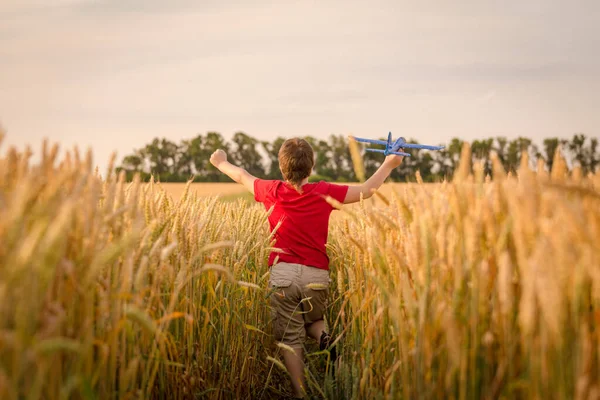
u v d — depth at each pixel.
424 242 1.86
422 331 1.83
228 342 3.14
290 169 3.44
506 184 1.78
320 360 3.65
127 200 2.45
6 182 1.71
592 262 1.39
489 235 1.72
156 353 2.17
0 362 1.36
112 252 1.59
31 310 1.38
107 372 1.89
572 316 1.43
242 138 59.78
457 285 1.69
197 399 2.75
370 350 2.55
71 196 1.65
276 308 3.50
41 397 1.55
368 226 2.63
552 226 1.49
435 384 1.81
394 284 2.29
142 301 2.18
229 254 3.37
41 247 1.33
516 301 1.65
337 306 3.89
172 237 2.57
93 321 1.93
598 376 1.43
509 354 1.58
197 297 2.82
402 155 3.39
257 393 3.52
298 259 3.45
